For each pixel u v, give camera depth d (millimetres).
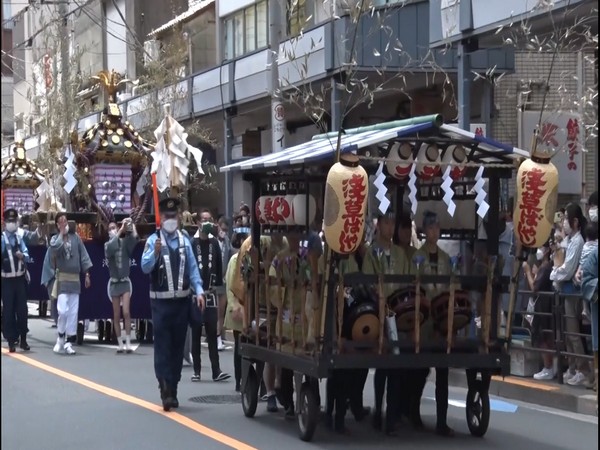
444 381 10617
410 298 10031
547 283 14648
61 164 24141
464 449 9953
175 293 11781
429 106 22844
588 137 15586
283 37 20281
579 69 16609
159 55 31062
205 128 30000
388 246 10234
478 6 16844
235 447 9852
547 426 11539
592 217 13461
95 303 19516
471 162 10109
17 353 18125
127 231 18344
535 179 9703
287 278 10414
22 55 49094
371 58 19953
